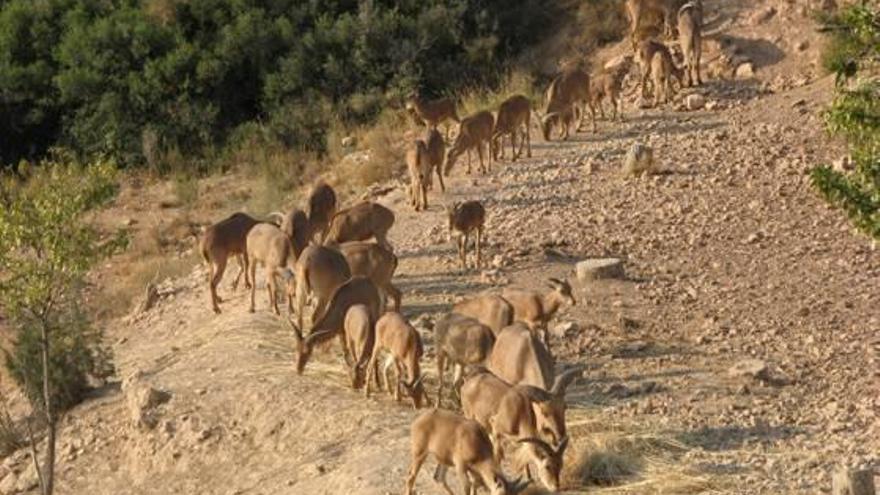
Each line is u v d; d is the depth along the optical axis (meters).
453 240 62.31
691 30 77.00
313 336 50.59
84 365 56.34
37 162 90.44
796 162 67.25
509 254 60.19
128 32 90.56
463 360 46.28
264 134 86.12
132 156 87.12
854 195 38.53
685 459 41.22
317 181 78.94
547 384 43.31
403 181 74.44
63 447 52.88
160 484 48.78
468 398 41.44
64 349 56.19
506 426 40.50
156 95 88.38
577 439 42.09
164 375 53.91
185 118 87.69
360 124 85.31
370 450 44.75
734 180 66.19
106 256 51.00
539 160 71.25
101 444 52.41
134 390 52.66
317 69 88.50
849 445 41.78
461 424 39.09
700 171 67.50
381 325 48.00
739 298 55.31
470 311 49.44
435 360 50.09
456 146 69.56
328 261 53.12
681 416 44.75
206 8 92.44
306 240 59.03
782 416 44.62
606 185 67.19
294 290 56.16
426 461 43.06
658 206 64.31
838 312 53.62
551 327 52.50
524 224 63.50
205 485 47.66
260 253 57.22
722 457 41.38
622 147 71.44
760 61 78.56
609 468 40.38
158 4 92.06
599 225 62.88
